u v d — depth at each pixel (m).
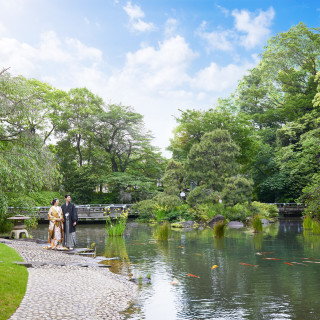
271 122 44.25
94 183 39.69
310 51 41.25
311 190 21.86
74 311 5.25
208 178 25.69
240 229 21.55
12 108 14.14
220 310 5.91
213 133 26.50
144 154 44.31
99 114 41.44
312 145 30.28
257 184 40.59
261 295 6.84
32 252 10.49
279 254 11.80
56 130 40.09
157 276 8.55
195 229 22.41
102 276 8.10
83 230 22.81
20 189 15.30
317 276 8.49
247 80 50.31
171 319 5.42
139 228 23.41
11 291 5.74
